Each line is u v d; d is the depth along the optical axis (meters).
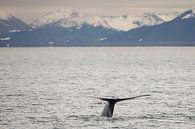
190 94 173.00
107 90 190.38
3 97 162.00
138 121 113.56
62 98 159.62
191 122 112.94
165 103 147.38
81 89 193.00
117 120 114.50
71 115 122.56
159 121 113.94
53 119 116.62
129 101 153.00
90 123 110.69
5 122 113.00
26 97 162.00
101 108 136.12
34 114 124.31
